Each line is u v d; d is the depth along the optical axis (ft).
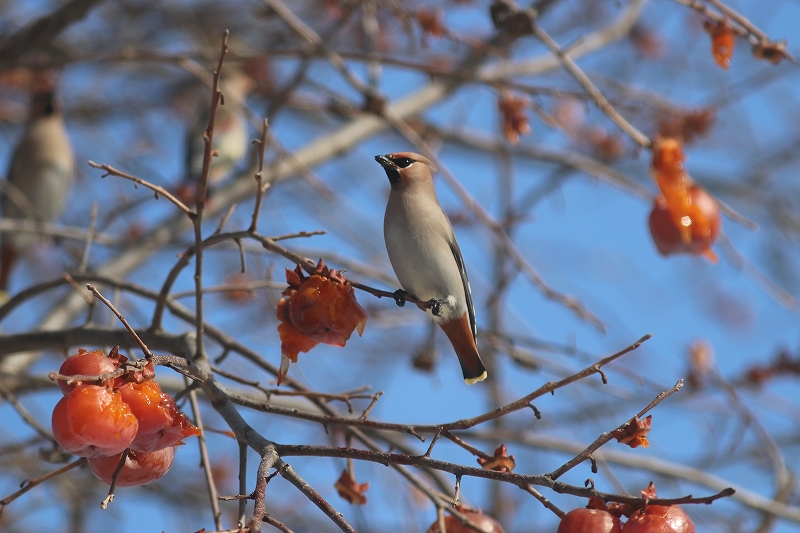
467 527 22.16
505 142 49.08
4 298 47.50
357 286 21.38
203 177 21.61
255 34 53.52
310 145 45.93
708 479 36.11
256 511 17.42
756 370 42.83
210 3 53.11
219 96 20.98
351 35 50.52
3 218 52.70
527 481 18.81
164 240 42.75
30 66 37.04
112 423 17.03
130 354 24.88
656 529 17.56
